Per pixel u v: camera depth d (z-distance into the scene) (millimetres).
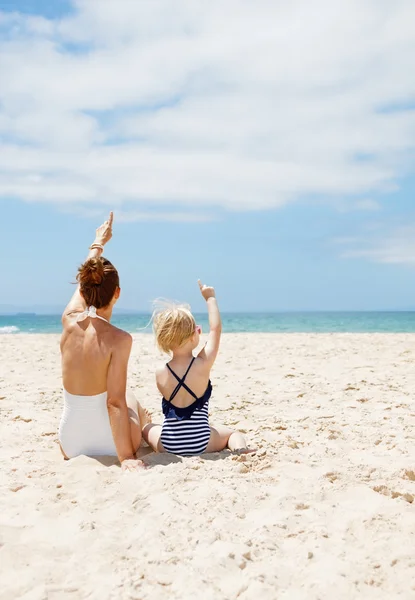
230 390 7027
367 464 3744
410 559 2439
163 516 2812
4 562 2482
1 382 7668
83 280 3836
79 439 3848
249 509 2955
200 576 2318
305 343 14852
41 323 57562
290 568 2402
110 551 2551
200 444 3850
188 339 3857
